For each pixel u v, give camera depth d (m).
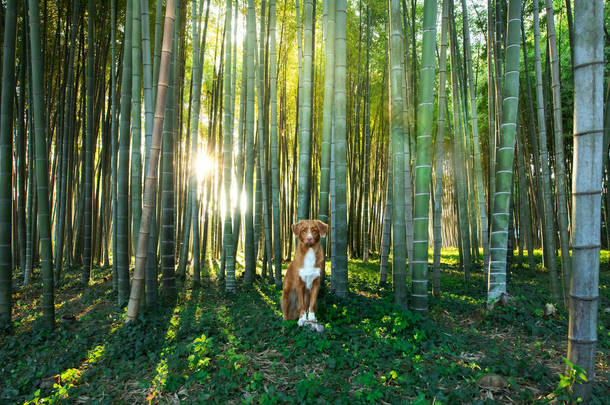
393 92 4.66
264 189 7.35
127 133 5.33
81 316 4.93
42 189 4.25
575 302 2.38
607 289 6.29
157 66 5.54
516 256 11.83
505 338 3.89
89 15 6.73
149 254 5.12
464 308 5.00
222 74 9.28
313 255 4.04
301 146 5.30
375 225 14.02
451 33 6.83
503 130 4.54
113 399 2.67
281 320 4.24
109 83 8.86
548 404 2.39
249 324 4.21
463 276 8.12
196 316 4.73
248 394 2.63
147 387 2.81
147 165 4.56
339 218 5.16
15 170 8.90
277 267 6.77
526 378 2.81
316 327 3.73
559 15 9.48
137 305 4.25
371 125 12.09
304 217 5.29
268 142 9.13
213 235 11.34
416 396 2.54
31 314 5.14
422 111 4.32
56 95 8.63
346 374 2.92
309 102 5.26
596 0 2.24
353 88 10.59
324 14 5.98
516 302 4.69
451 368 2.89
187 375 2.90
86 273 7.12
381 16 9.84
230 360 3.05
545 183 5.79
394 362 3.05
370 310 4.55
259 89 7.03
